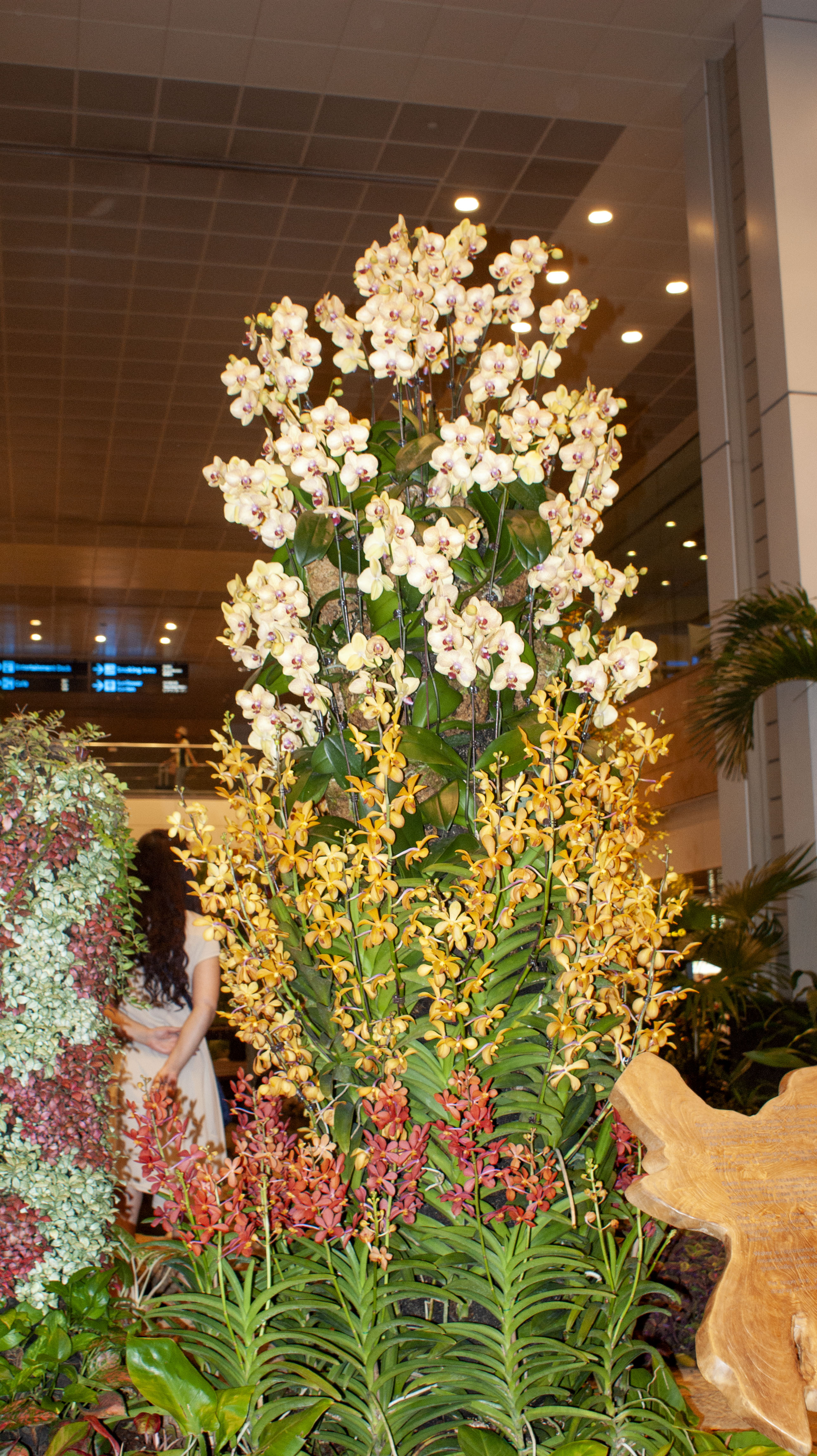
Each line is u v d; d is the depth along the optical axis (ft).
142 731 69.21
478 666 4.90
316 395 30.94
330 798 5.52
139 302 31.83
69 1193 5.64
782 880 16.06
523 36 22.33
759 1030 14.60
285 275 30.60
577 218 28.09
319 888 4.28
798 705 18.38
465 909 4.66
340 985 4.57
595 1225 4.56
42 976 5.64
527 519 5.08
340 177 26.45
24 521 48.19
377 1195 4.39
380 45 22.56
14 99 23.91
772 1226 3.45
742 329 21.36
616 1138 4.71
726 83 22.67
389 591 5.03
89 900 5.84
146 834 9.36
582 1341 4.63
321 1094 4.53
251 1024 4.58
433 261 5.56
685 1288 6.73
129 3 21.43
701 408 22.12
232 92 23.80
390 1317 4.63
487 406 6.52
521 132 25.04
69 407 37.93
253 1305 4.46
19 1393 5.12
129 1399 5.06
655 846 5.35
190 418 38.88
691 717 17.26
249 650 5.12
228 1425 4.16
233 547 51.37
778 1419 3.07
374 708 4.43
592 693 4.91
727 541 20.81
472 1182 4.24
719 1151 3.58
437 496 5.12
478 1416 4.57
